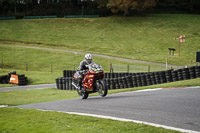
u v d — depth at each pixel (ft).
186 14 422.41
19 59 222.07
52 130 26.84
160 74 78.64
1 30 342.03
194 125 26.23
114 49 261.24
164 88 61.52
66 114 34.09
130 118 30.37
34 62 213.66
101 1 423.23
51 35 321.93
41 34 326.44
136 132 24.30
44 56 231.30
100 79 47.29
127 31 334.24
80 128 26.68
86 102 44.96
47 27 359.87
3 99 74.49
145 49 260.01
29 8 490.08
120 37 309.63
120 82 84.38
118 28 349.41
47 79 142.10
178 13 446.60
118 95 53.67
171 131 24.25
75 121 29.84
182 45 271.69
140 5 397.60
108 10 455.63
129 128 25.59
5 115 37.22
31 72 167.94
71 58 224.12
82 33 330.13
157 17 400.67
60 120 30.81
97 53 243.60
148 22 372.58
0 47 261.65
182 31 324.60
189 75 73.77
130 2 389.39
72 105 42.75
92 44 282.15
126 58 224.53
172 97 43.09
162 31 327.88
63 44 283.38
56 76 152.46
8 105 57.77
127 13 413.18
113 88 85.71
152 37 305.12
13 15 463.83
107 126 26.71
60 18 417.69
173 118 29.19
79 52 247.09
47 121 30.86
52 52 244.83
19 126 29.63
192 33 314.55
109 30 341.41
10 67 199.82
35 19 410.31
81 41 295.48
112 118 30.40
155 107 35.40
